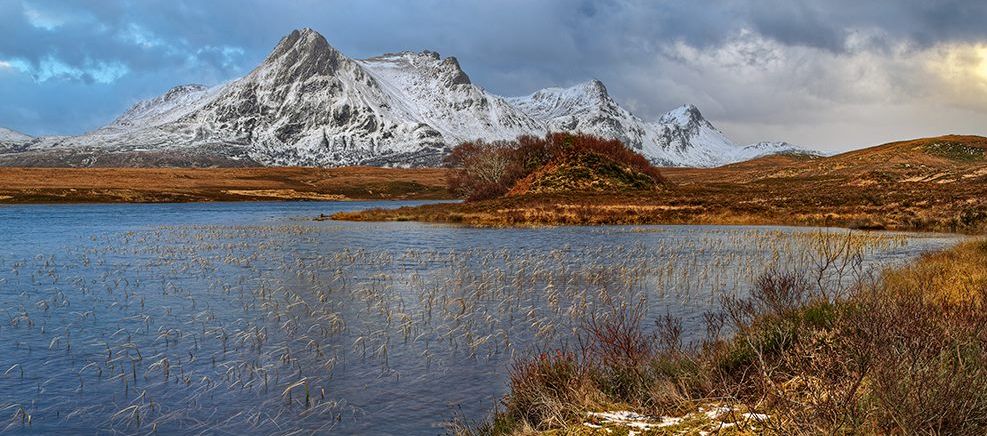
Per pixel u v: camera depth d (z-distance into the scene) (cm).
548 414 745
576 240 3994
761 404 682
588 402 764
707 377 783
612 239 4059
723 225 5591
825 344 830
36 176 17088
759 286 1673
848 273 2169
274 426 913
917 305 905
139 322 1606
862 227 5059
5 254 3266
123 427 915
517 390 861
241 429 903
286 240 4081
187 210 10219
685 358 899
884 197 6919
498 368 1175
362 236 4406
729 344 980
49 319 1647
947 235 4259
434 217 6488
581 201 7288
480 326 1516
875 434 545
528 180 9225
